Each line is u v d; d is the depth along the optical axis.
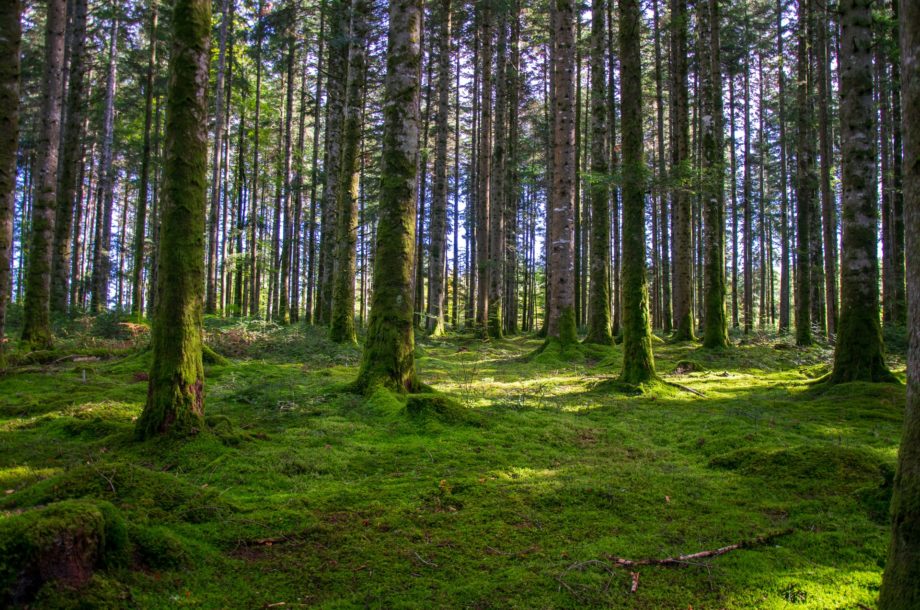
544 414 7.41
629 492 4.39
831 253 18.81
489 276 22.56
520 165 29.78
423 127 26.14
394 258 7.88
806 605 2.74
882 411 7.36
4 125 8.41
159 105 25.80
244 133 28.22
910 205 2.18
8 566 2.22
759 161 32.12
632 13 9.23
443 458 5.26
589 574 3.02
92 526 2.58
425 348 16.94
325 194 19.48
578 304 25.86
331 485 4.48
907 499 2.10
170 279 5.16
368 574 3.03
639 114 9.26
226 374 9.62
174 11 5.19
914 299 2.15
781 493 4.42
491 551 3.35
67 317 16.75
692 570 3.11
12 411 6.65
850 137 9.13
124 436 5.19
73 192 17.14
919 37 2.17
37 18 26.69
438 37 23.50
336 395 7.61
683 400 8.71
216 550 3.22
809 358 14.20
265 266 28.30
